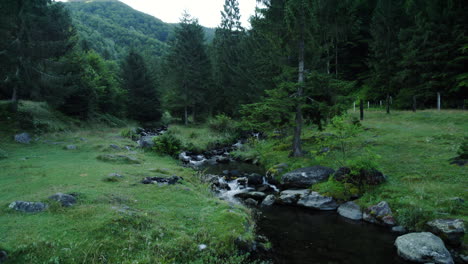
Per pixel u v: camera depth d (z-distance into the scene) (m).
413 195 8.15
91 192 7.36
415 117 21.47
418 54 25.33
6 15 18.84
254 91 30.58
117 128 30.12
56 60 24.61
